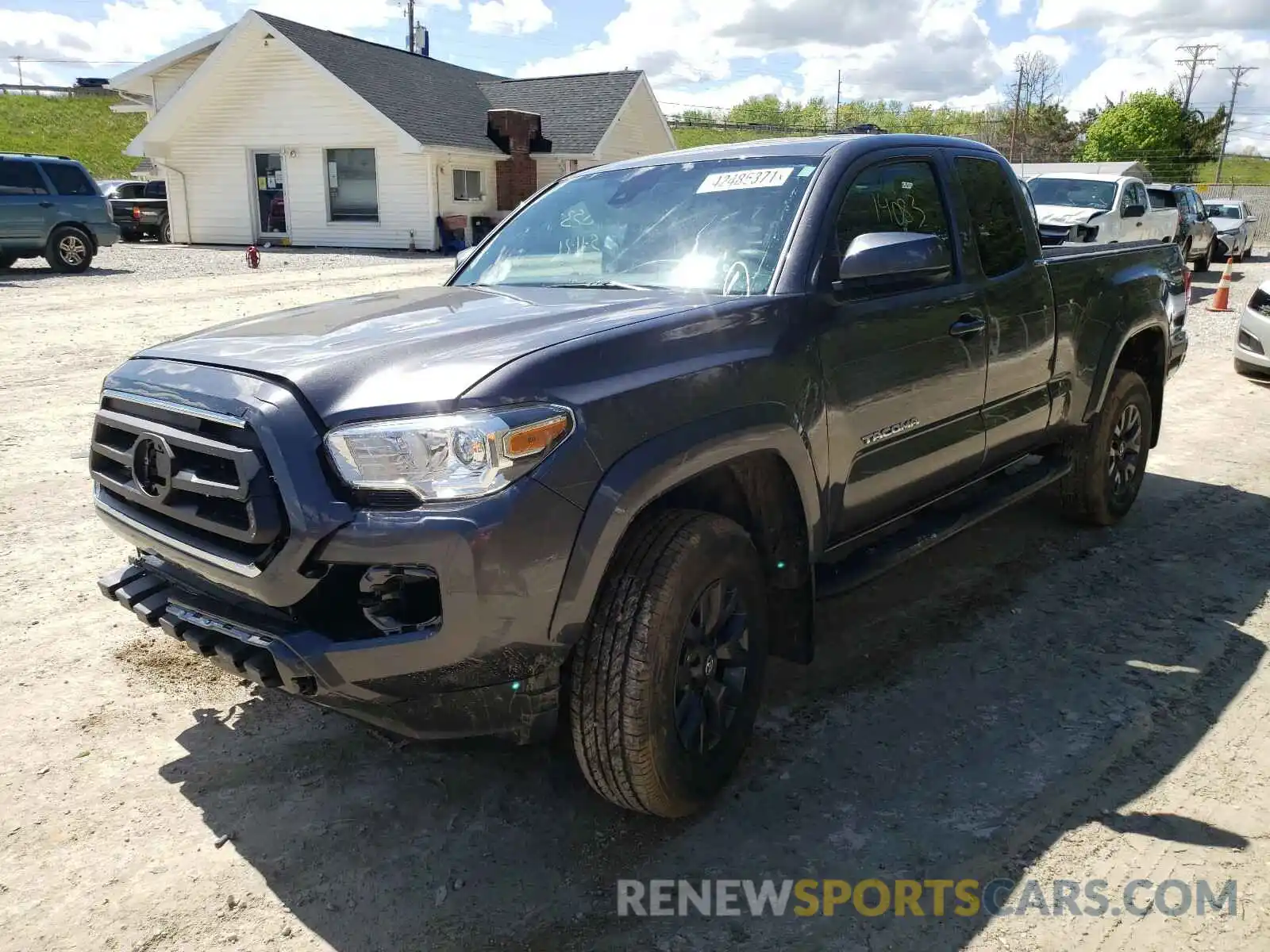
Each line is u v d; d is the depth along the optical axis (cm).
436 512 229
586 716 264
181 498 263
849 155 358
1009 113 7456
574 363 252
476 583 229
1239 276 2291
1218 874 269
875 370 338
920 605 452
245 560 246
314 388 245
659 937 248
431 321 295
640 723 261
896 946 245
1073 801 302
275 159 2516
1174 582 476
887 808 300
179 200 2609
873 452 346
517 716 251
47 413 754
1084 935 248
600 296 327
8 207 1695
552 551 238
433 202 2367
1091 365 484
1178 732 342
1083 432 501
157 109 2847
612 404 253
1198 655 400
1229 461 698
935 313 368
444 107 2566
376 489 232
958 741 337
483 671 241
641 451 255
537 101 2797
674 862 276
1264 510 585
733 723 302
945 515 412
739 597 298
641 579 262
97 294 1451
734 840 286
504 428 232
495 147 2516
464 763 323
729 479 307
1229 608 446
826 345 319
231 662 252
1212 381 990
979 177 424
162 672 377
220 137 2522
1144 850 279
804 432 307
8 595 438
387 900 261
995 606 449
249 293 1476
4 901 257
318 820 293
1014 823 292
